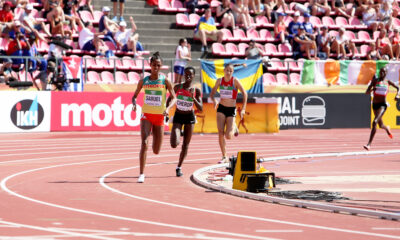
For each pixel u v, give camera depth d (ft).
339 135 156.15
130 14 191.31
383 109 114.42
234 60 158.10
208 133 153.99
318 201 58.49
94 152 110.32
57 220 47.62
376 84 115.03
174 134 78.18
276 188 67.41
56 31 169.89
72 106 149.28
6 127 142.72
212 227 45.19
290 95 167.94
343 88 173.88
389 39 208.64
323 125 171.94
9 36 155.63
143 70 156.04
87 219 48.24
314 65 171.01
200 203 57.36
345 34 209.15
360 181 74.23
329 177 78.28
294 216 50.39
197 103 79.51
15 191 63.82
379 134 162.71
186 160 99.45
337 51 193.88
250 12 208.23
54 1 176.65
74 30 176.96
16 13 171.01
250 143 132.77
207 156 106.32
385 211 52.90
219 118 91.61
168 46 186.80
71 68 149.69
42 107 146.61
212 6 203.00
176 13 197.98
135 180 74.49
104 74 163.02
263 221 47.96
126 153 109.29
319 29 195.31
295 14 194.80
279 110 166.30
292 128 168.45
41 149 114.01
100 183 71.36
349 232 43.60
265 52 190.80
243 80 159.02
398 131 172.55
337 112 173.47
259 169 70.03
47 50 168.25
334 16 219.61
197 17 197.88
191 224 46.42
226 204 56.85
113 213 51.31
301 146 127.54
